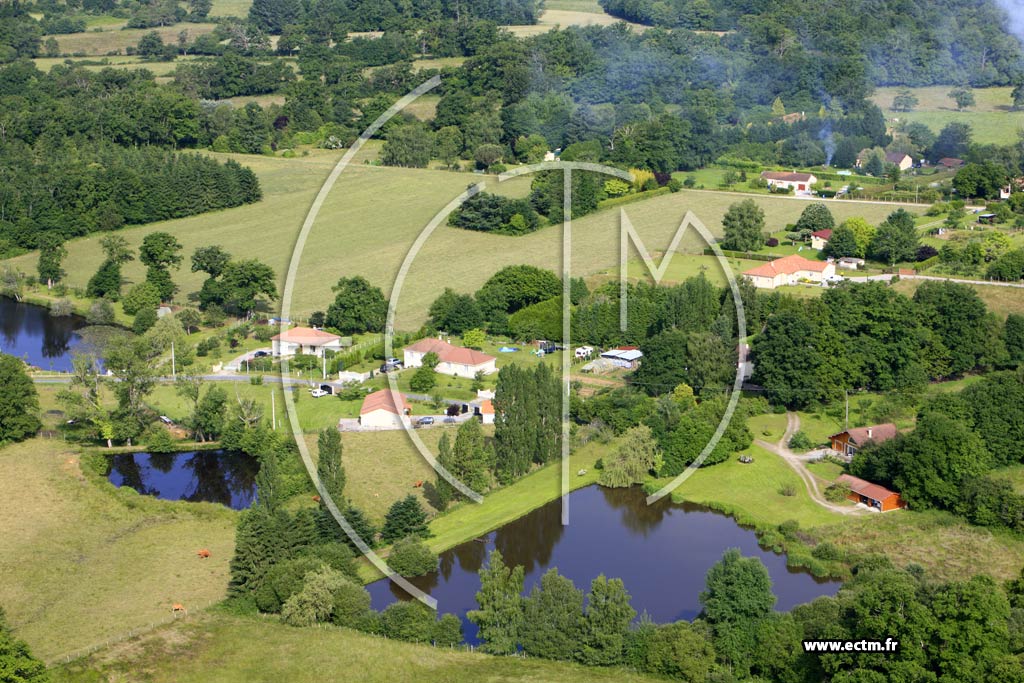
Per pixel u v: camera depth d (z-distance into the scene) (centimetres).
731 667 9894
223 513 13100
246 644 10388
